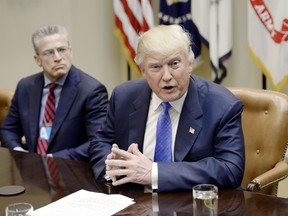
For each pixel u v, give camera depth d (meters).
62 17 4.36
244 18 3.70
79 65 4.42
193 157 1.88
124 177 1.80
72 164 2.13
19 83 2.96
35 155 2.29
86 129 2.76
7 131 2.98
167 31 1.77
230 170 1.78
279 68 3.30
